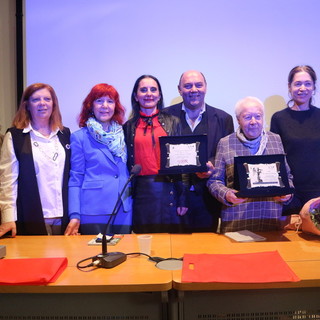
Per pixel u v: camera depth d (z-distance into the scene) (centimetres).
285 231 212
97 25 298
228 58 295
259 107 219
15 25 306
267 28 292
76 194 234
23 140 232
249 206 220
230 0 293
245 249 175
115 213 223
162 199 237
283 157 204
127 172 243
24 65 302
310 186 250
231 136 229
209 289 131
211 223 253
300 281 131
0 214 236
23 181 229
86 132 242
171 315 136
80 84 301
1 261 152
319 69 293
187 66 296
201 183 248
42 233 229
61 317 138
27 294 138
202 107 261
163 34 296
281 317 136
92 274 143
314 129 255
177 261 156
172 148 220
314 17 291
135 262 157
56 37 300
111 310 137
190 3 294
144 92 245
